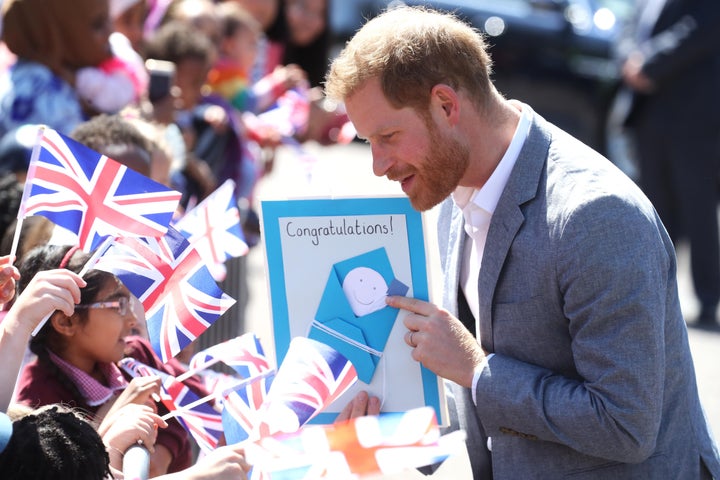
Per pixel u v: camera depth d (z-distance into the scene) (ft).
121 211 29.50
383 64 29.81
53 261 33.17
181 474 27.07
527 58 127.13
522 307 30.96
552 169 30.89
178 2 63.36
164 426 30.07
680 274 103.19
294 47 73.82
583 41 127.44
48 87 49.67
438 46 30.14
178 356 42.32
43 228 36.99
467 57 30.55
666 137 87.30
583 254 29.45
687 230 87.92
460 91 30.48
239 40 63.26
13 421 25.84
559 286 30.22
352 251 32.22
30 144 46.44
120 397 31.09
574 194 30.04
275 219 31.86
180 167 51.06
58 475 24.97
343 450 27.02
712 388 71.87
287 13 72.59
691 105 86.07
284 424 29.17
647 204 30.76
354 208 32.42
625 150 127.34
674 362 31.68
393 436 27.17
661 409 29.91
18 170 46.14
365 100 30.14
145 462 27.91
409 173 30.76
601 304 29.37
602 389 29.45
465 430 34.01
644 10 88.74
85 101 51.96
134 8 59.36
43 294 27.25
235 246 33.73
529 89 127.44
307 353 30.07
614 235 29.43
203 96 60.08
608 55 128.16
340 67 30.42
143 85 55.11
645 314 29.25
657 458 31.27
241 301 54.49
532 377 30.58
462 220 33.76
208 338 52.70
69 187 29.32
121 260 30.14
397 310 32.19
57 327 32.86
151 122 48.75
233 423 30.76
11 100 49.49
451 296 34.12
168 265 30.30
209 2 64.44
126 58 54.54
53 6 50.26
